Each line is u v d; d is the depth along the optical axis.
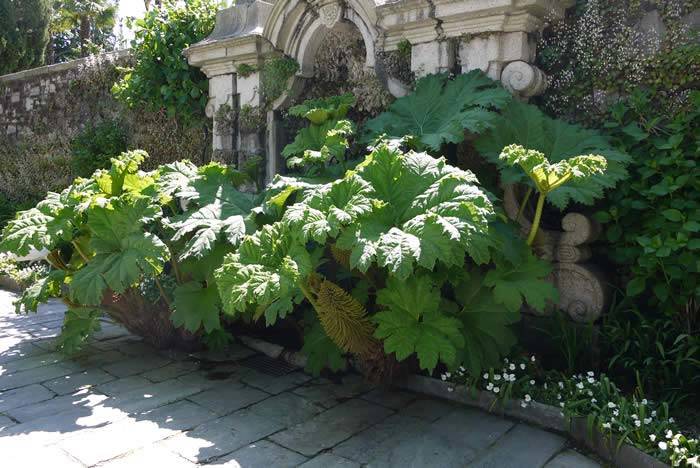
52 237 3.98
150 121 7.70
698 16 3.84
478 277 3.61
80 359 4.39
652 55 3.96
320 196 3.27
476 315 3.54
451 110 4.16
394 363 3.65
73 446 2.96
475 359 3.40
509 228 3.64
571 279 3.93
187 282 4.27
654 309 3.80
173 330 4.50
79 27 21.81
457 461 2.83
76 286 3.79
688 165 3.49
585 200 3.46
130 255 3.79
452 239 2.87
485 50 4.25
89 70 8.84
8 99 10.54
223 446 2.98
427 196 3.15
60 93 9.48
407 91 4.72
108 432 3.13
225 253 4.05
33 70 9.86
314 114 4.51
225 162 6.12
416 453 2.90
